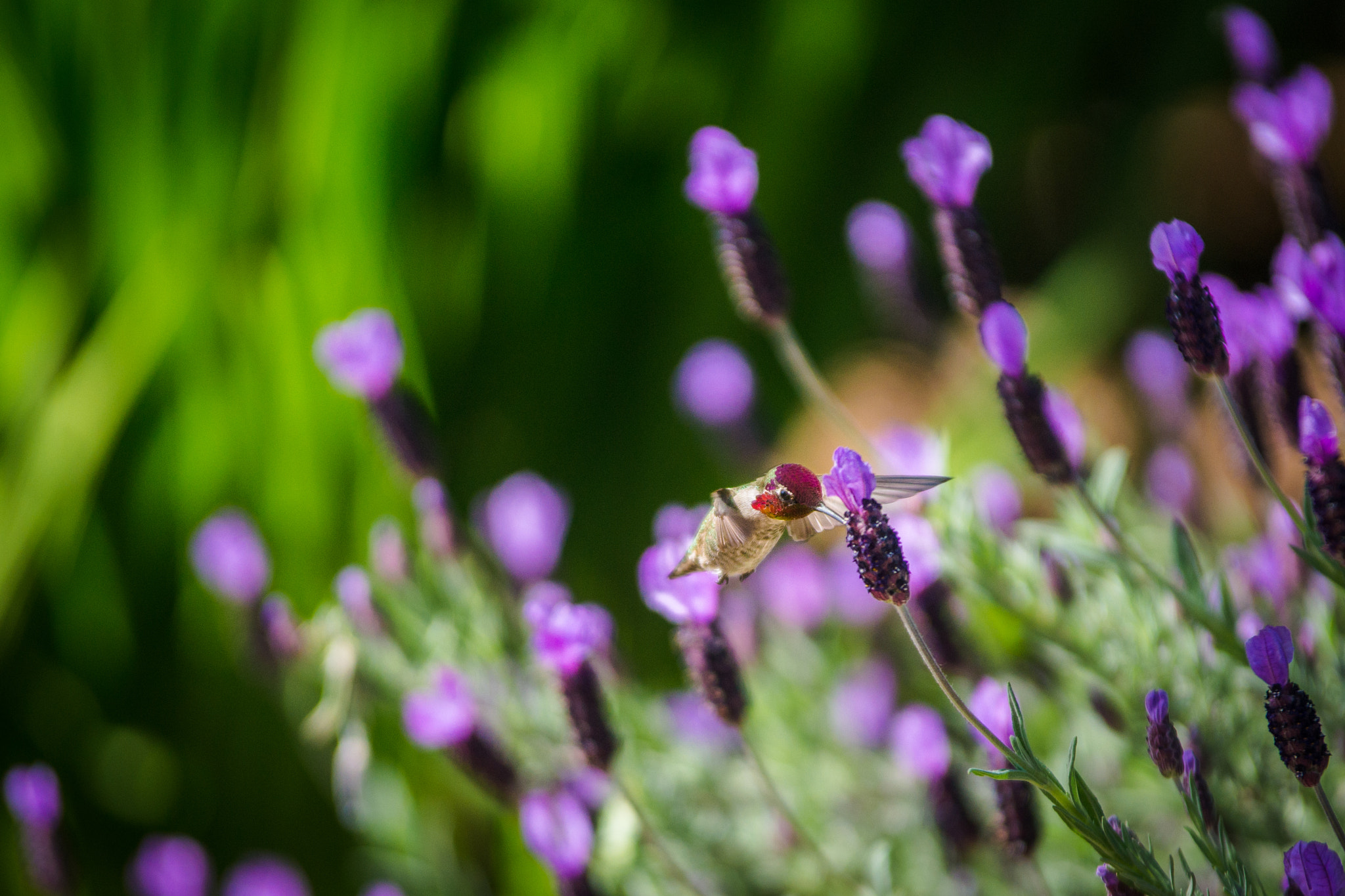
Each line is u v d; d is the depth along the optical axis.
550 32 2.68
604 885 1.63
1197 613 1.45
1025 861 1.47
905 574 1.30
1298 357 1.44
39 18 2.45
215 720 2.40
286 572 2.37
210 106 2.50
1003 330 1.44
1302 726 1.31
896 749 1.71
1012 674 1.66
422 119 2.70
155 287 2.42
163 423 2.46
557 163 2.78
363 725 1.71
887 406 2.62
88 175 2.54
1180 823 1.55
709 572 1.37
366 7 2.47
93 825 2.41
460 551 1.71
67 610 2.48
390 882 1.81
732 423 2.01
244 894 1.80
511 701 1.70
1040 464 1.45
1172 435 1.81
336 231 2.47
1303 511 1.37
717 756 1.77
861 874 1.67
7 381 2.50
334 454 2.39
